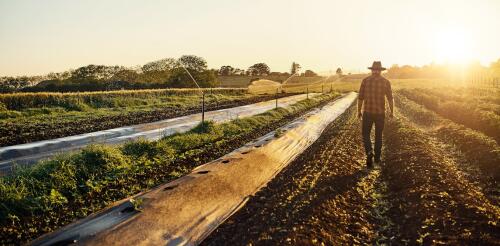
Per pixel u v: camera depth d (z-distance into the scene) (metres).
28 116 25.48
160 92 42.97
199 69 72.06
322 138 18.48
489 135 18.08
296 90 82.00
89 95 32.12
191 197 7.75
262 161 11.70
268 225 6.99
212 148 14.22
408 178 9.83
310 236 6.46
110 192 8.88
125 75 61.88
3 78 50.97
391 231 7.15
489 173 10.70
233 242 6.39
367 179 10.56
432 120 24.14
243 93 60.81
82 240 5.71
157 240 6.18
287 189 9.24
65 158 10.09
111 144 15.06
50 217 7.45
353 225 7.34
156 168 11.02
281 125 22.08
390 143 16.34
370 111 11.28
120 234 5.98
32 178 8.63
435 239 6.24
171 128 19.75
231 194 8.73
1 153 12.82
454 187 8.71
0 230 6.76
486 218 6.78
